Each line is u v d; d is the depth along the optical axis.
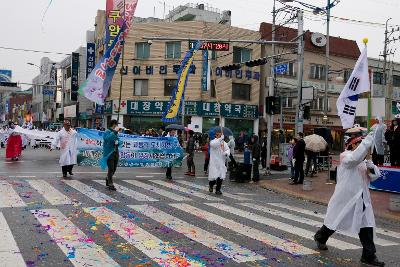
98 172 15.58
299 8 28.36
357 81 7.33
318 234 6.35
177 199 10.48
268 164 18.42
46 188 10.92
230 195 12.00
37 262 5.17
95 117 42.72
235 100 37.53
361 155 5.63
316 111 40.75
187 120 36.53
